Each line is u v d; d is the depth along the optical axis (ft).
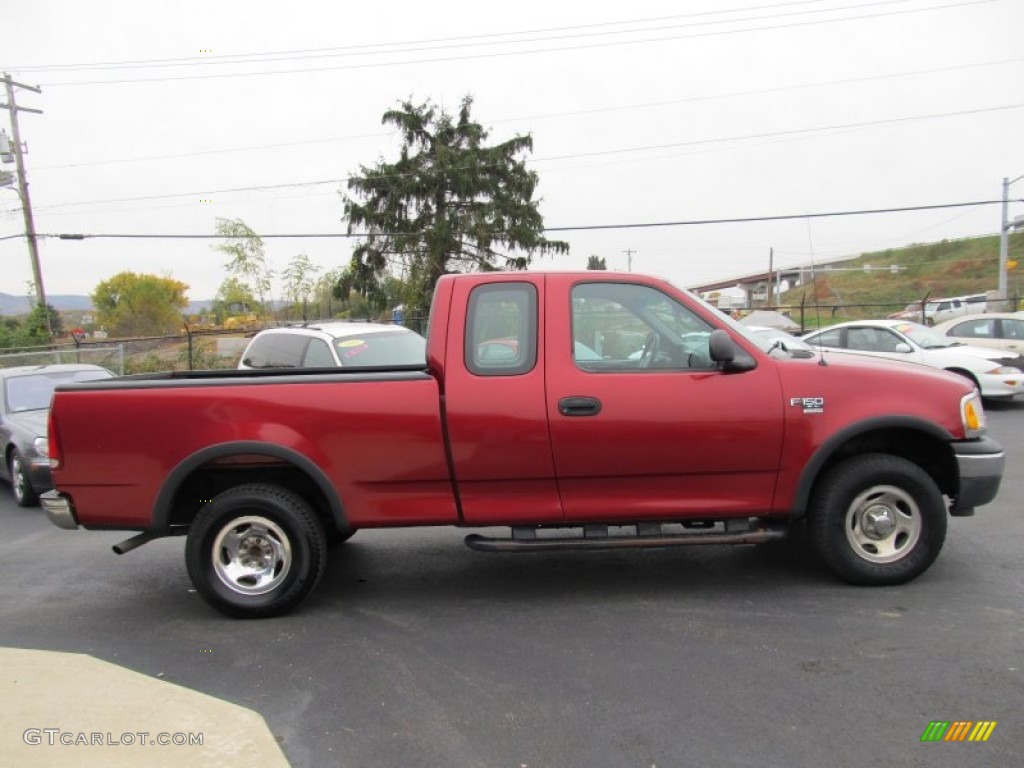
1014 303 113.70
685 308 15.76
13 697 12.28
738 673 12.46
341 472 15.40
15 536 24.61
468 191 129.90
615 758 10.16
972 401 15.69
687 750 10.28
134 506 15.61
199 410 15.40
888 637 13.60
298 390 15.42
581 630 14.53
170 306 255.09
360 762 10.26
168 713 11.66
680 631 14.26
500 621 15.20
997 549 18.35
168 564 20.62
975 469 15.51
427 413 15.23
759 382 15.21
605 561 18.76
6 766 10.20
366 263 133.90
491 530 22.12
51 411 15.64
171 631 15.42
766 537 15.42
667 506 15.39
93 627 15.81
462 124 133.80
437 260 127.65
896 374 15.60
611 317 15.70
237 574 15.96
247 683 12.84
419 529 22.48
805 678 12.19
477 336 15.49
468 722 11.25
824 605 15.20
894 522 15.85
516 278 15.71
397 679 12.80
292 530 15.71
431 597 16.79
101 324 238.48
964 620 14.23
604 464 15.17
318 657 13.84
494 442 15.15
